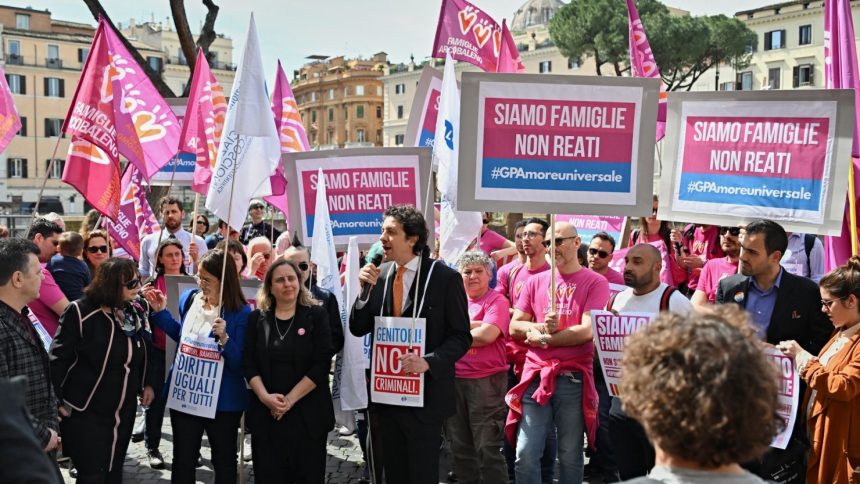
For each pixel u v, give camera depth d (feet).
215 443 17.95
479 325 18.97
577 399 17.56
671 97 18.51
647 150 17.01
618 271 24.80
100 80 23.21
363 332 17.13
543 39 254.68
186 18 45.73
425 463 16.14
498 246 31.12
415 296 16.11
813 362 14.64
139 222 32.40
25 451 6.35
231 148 19.47
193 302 18.75
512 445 18.11
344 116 332.19
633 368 6.32
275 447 17.44
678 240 29.17
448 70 21.74
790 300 16.05
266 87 19.01
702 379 5.89
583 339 17.30
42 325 19.95
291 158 23.15
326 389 17.80
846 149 16.79
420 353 16.17
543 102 17.17
